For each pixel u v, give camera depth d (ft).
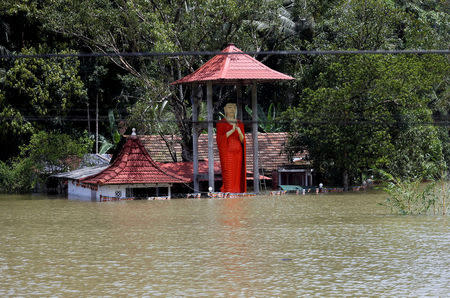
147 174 144.66
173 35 162.50
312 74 185.06
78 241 83.46
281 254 71.92
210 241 81.97
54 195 166.30
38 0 183.42
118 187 143.33
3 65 182.60
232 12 162.50
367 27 173.99
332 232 88.58
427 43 181.68
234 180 149.89
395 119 161.58
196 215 111.24
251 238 84.02
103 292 54.95
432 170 169.89
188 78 152.35
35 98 177.78
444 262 66.33
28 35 192.54
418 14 226.58
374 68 152.05
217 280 59.00
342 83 159.22
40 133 177.78
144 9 169.48
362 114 155.43
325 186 169.48
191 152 176.45
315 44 184.75
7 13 179.73
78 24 167.63
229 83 158.71
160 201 139.54
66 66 183.52
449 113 213.66
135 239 84.43
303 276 60.29
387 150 155.53
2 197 159.94
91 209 124.16
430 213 109.91
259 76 147.84
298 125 158.92
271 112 221.25
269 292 54.24
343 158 156.25
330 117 154.71
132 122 167.53
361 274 60.95
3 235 89.71
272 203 131.23
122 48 183.32
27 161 176.86
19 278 60.85
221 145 150.00
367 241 80.38
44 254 73.87
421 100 167.12
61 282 58.95
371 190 163.73
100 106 213.87
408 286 55.83
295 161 178.91
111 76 209.67
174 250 75.46
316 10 220.23
